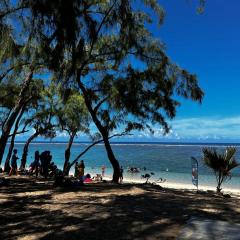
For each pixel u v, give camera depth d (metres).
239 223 7.90
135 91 17.59
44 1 9.22
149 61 17.27
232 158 17.62
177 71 17.73
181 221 8.10
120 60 16.61
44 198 11.79
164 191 14.39
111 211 9.25
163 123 18.48
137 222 8.10
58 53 10.34
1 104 22.77
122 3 13.37
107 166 63.97
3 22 10.00
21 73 15.59
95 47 16.70
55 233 7.48
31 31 9.80
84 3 11.05
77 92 21.00
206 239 6.71
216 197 13.64
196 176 16.16
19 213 9.47
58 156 96.25
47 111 23.33
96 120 18.50
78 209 9.67
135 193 12.56
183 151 151.00
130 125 18.72
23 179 20.14
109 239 6.96
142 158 91.44
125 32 15.25
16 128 27.81
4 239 7.22
